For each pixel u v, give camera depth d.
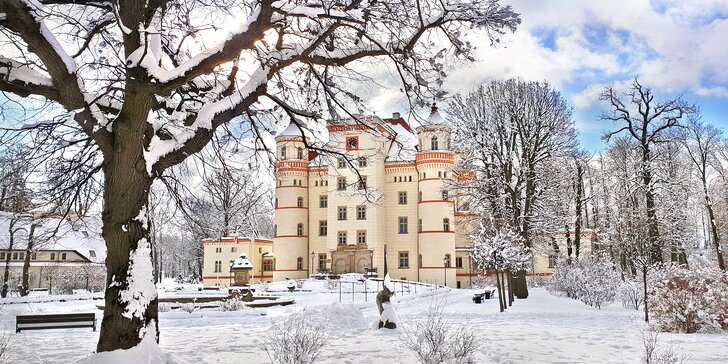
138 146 9.16
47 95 9.31
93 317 19.05
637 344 13.72
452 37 11.10
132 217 9.15
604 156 65.38
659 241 36.69
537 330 16.73
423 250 62.06
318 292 44.69
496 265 26.06
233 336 16.34
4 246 55.59
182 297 34.69
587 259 37.06
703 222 76.75
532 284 54.31
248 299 33.66
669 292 17.45
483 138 38.75
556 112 38.69
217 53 9.27
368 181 62.22
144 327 8.85
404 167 64.44
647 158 38.12
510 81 39.31
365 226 62.12
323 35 10.59
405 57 11.06
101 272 57.31
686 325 16.72
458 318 22.30
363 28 10.46
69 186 12.18
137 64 8.96
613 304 29.66
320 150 13.34
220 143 13.74
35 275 62.06
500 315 23.73
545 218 37.31
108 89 10.29
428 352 10.34
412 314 24.52
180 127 10.81
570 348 12.98
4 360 12.05
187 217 14.20
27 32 8.37
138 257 9.07
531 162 37.53
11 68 8.88
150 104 9.20
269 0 9.37
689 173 54.88
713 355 12.05
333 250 62.50
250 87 10.59
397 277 62.97
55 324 20.12
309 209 66.06
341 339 14.78
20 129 10.59
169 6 11.79
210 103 10.34
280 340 12.34
